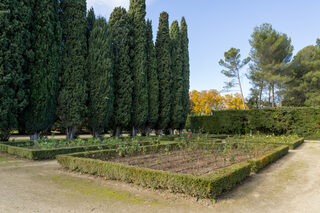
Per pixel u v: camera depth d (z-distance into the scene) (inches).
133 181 206.7
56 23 531.5
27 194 180.4
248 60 1192.2
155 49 874.8
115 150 328.5
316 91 1032.8
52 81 501.0
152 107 781.9
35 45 488.7
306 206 162.1
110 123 684.7
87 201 165.5
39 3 504.1
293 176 254.8
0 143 421.4
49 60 501.0
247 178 244.1
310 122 741.3
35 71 482.0
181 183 177.5
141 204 160.6
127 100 683.4
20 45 450.0
